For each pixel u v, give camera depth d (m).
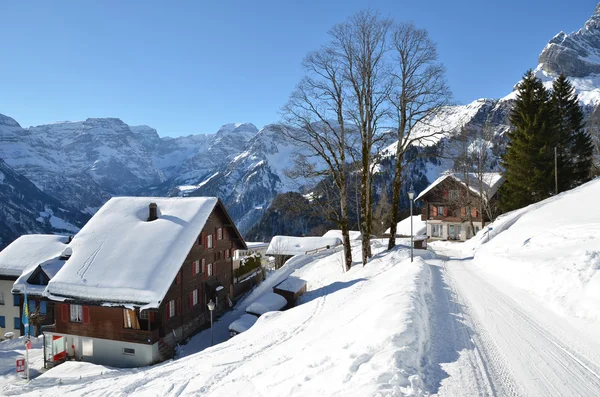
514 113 44.19
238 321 24.03
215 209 31.09
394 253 27.39
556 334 9.09
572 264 12.83
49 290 22.44
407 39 25.11
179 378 11.50
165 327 23.33
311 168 27.20
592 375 6.84
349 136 27.78
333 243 56.59
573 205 29.28
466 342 8.59
